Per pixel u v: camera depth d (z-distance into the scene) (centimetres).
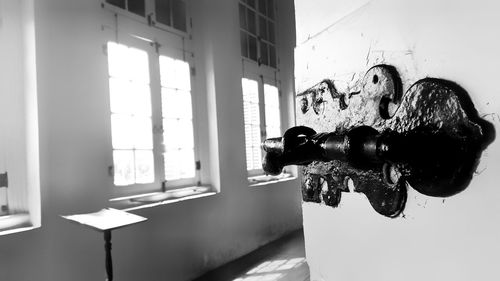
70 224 212
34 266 194
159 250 274
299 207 501
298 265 340
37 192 199
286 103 505
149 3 297
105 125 239
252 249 393
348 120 41
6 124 201
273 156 41
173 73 321
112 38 256
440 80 28
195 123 346
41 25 203
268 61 482
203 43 351
